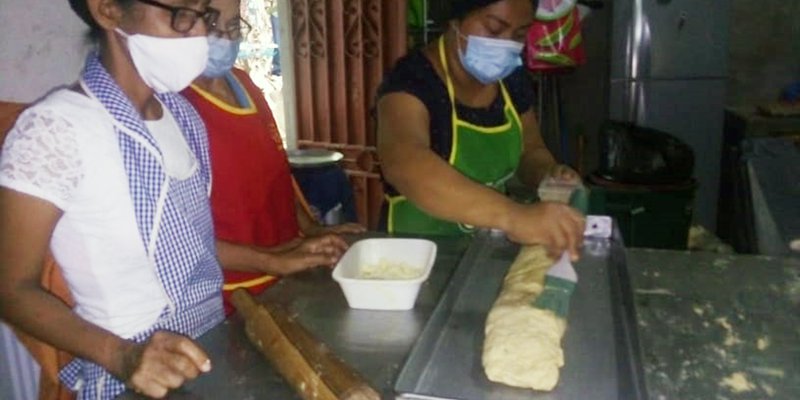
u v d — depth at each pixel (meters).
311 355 0.92
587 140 4.18
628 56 3.60
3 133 1.54
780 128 3.62
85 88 1.03
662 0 3.51
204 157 1.29
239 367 0.99
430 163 1.31
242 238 1.48
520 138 1.74
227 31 1.35
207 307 1.19
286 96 3.47
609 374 1.00
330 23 3.33
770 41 4.02
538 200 1.56
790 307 1.24
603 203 3.04
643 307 1.24
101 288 1.04
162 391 0.90
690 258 1.46
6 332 1.65
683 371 1.04
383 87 1.52
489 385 0.97
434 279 1.30
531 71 3.10
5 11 1.62
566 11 2.85
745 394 0.98
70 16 1.79
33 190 0.95
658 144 3.02
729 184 3.79
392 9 3.26
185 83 1.10
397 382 0.90
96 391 1.06
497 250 1.45
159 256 1.08
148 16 1.00
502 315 1.09
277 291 1.25
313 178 2.67
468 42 1.47
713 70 3.58
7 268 0.97
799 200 2.48
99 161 1.00
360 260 1.33
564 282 1.20
